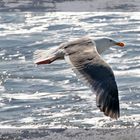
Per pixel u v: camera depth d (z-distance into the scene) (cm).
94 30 2911
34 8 3512
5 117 1550
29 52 2459
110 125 1437
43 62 532
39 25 3103
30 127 1445
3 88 1883
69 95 1766
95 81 494
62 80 1964
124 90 1809
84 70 502
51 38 2734
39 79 1989
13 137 1362
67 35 2812
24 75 2047
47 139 1340
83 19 3203
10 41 2695
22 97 1761
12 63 2258
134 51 2395
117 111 486
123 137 1330
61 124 1466
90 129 1406
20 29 3016
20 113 1587
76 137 1347
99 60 505
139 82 1906
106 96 488
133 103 1655
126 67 2133
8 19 3288
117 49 2420
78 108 1616
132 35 2742
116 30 2884
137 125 1430
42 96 1770
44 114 1570
